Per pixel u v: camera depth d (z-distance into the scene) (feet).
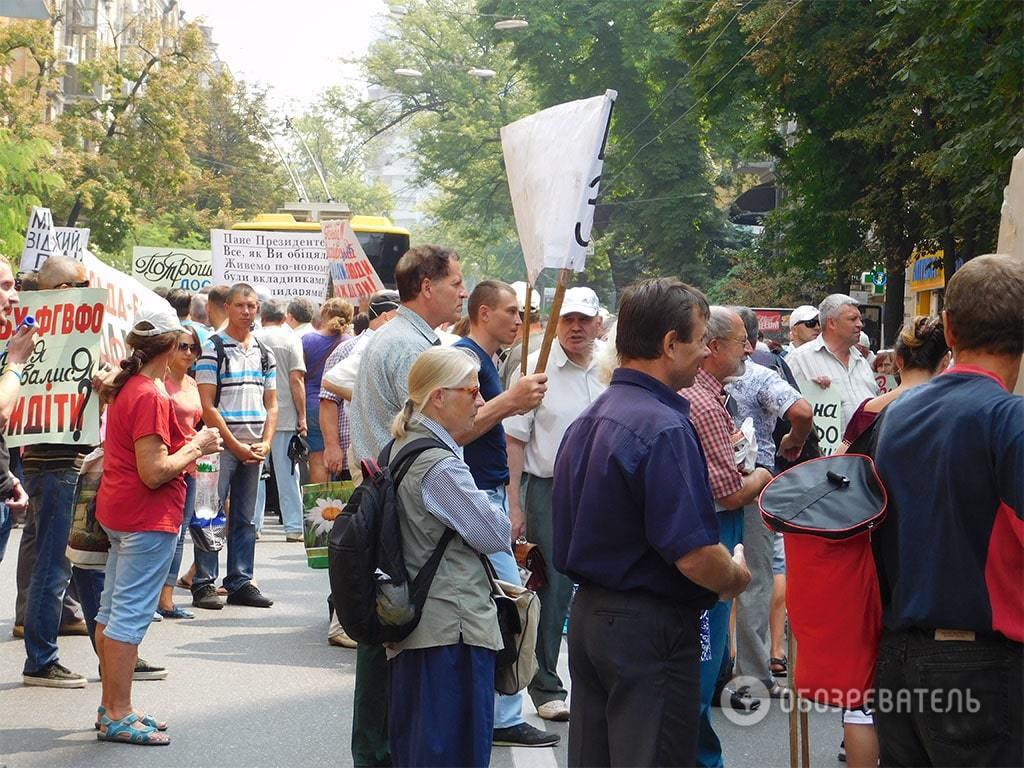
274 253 63.82
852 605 13.15
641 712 13.91
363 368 19.93
